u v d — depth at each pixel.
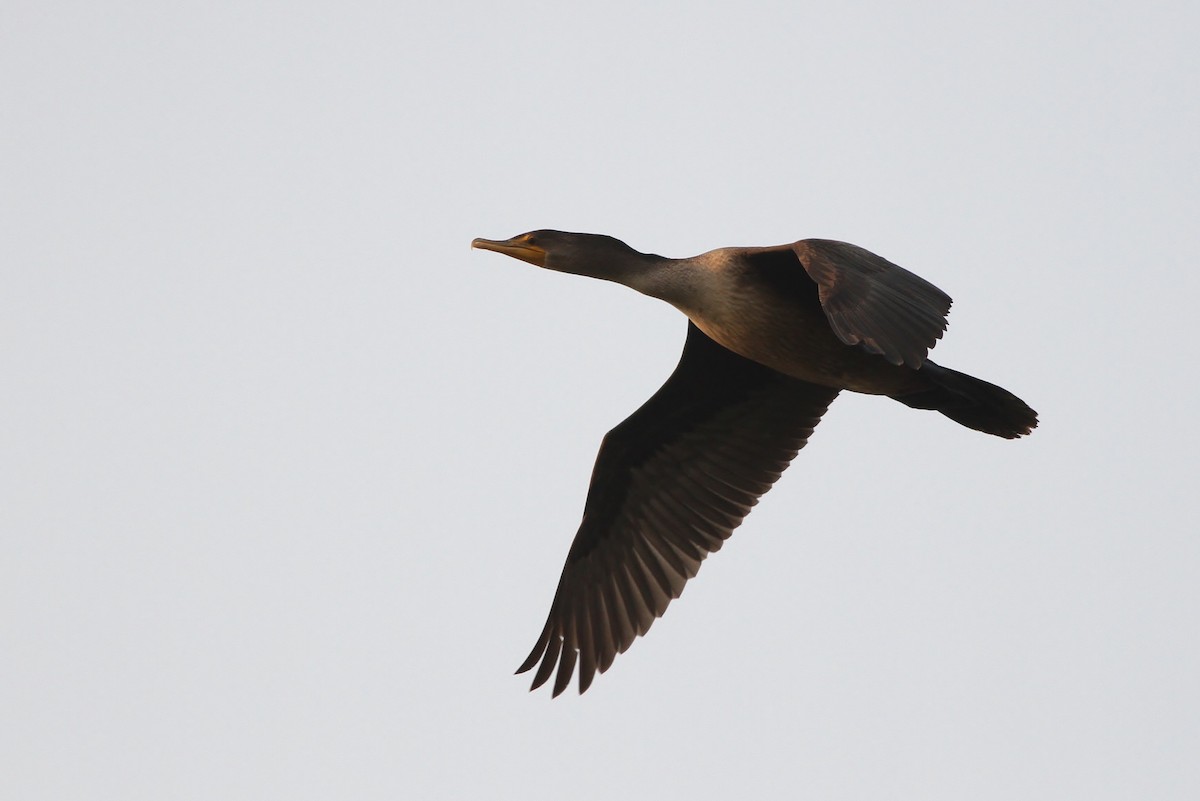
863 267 12.59
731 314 14.15
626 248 14.68
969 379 14.23
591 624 15.59
